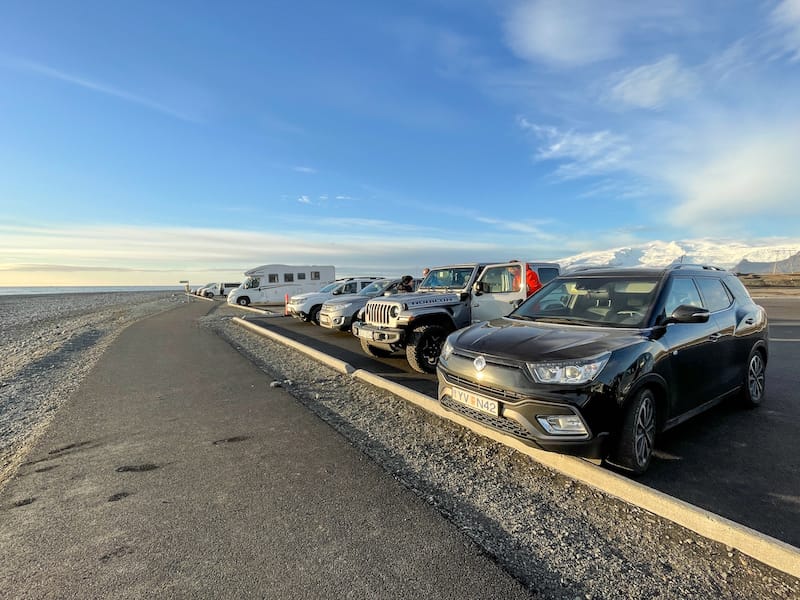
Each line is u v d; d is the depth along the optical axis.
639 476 3.55
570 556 2.55
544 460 3.75
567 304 4.71
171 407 5.65
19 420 5.46
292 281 32.66
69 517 3.02
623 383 3.33
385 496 3.27
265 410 5.46
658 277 4.33
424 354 7.20
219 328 15.70
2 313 30.84
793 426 4.73
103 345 11.71
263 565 2.47
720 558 2.52
